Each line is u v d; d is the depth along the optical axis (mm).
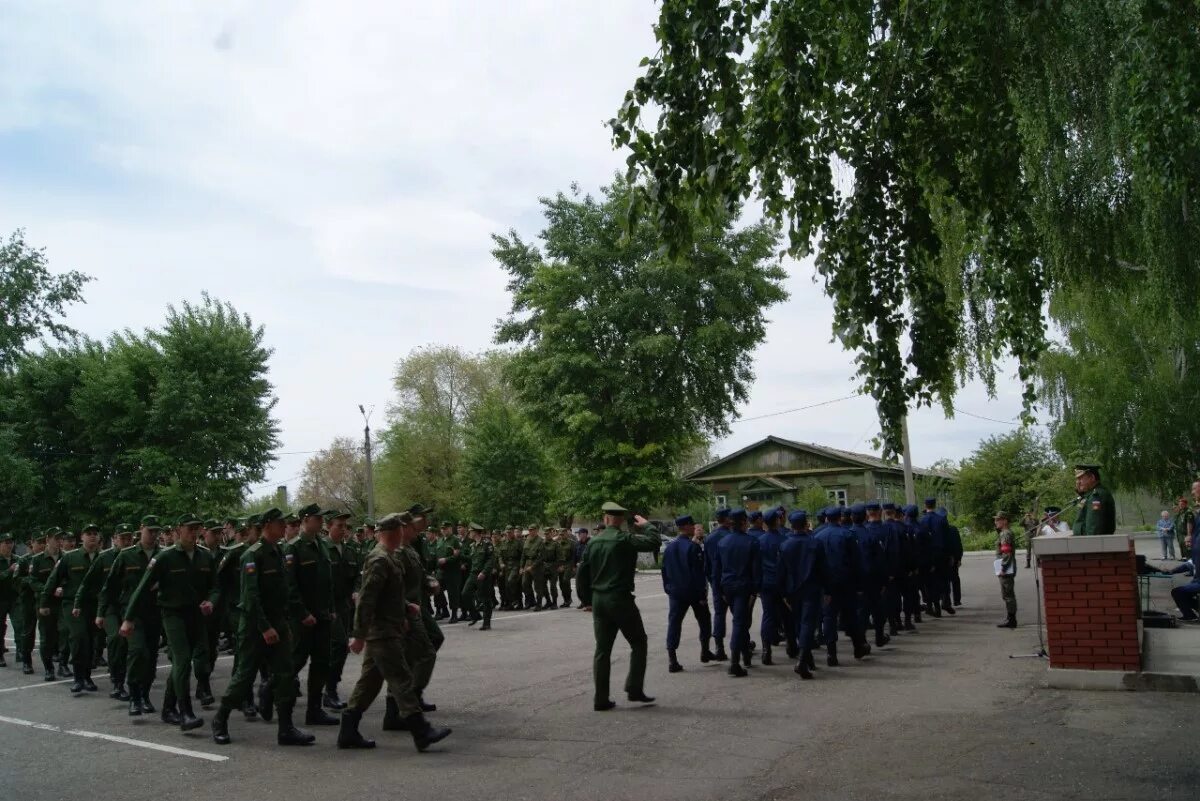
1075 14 10828
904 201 8250
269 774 7016
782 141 7832
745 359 41969
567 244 39906
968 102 8281
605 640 8852
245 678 8281
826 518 11609
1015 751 6406
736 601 10812
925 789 5637
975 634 13117
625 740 7473
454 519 54281
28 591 14211
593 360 38688
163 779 6996
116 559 11258
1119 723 7062
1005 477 45062
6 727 9469
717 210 8195
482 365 64875
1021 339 8766
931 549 15523
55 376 37812
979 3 7832
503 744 7594
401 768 6973
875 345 8070
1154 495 24719
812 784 5922
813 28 7859
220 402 37031
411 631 8812
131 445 37469
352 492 71562
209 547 12094
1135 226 12195
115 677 11172
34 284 38750
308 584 8992
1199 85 7082
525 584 23016
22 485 34719
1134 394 21812
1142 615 12156
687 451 45750
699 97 7332
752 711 8469
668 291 39312
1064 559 8719
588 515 40531
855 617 11406
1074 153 12023
